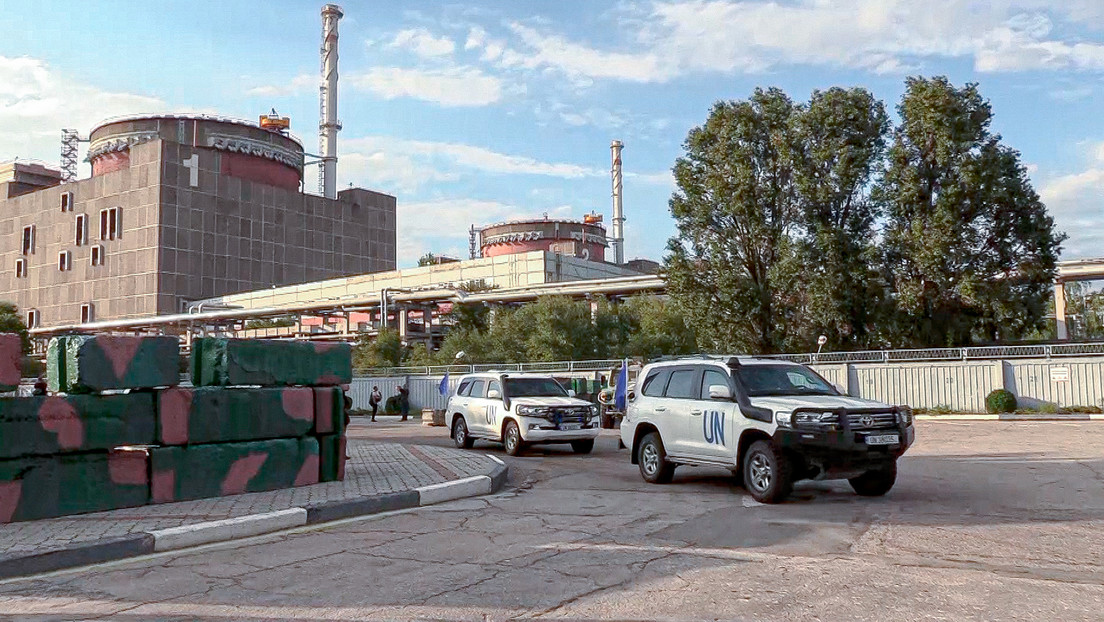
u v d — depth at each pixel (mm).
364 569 7055
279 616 5684
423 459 15617
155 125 87000
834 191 31344
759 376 11242
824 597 5785
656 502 10594
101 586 6723
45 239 91562
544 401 18141
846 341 32125
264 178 90250
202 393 10703
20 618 5832
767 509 9773
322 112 98125
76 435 9398
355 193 99562
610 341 43906
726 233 32969
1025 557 6938
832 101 31516
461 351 45406
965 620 5199
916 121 30719
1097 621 5137
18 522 8875
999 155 29969
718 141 32750
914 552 7199
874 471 10469
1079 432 20484
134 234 82688
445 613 5645
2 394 9625
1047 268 29656
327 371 12492
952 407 29500
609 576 6555
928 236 29703
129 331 77562
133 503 9891
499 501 11156
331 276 95125
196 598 6242
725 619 5336
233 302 78625
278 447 11531
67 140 103375
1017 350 28703
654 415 12609
